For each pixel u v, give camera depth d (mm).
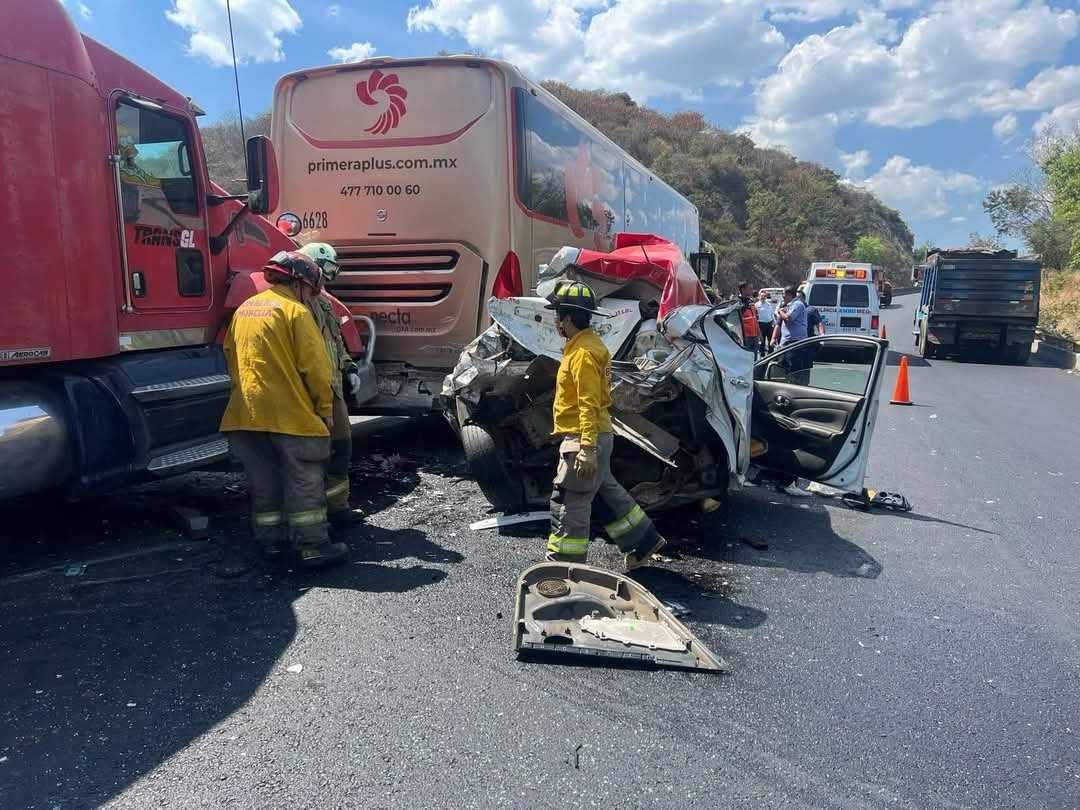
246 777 2645
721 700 3242
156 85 4992
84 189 4344
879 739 2996
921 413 11102
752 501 6258
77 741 2818
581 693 3248
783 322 14023
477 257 6895
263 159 5266
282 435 4309
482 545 4965
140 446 4684
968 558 5102
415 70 6914
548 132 7625
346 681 3285
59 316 4242
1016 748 2963
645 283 5816
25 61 4020
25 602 3961
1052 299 30984
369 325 6945
